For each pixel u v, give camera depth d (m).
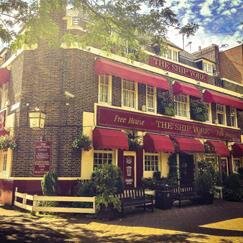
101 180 11.69
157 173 16.72
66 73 13.64
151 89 17.66
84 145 12.98
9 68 15.86
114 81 15.61
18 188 12.48
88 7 9.41
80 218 10.48
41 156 12.79
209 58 23.91
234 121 23.22
